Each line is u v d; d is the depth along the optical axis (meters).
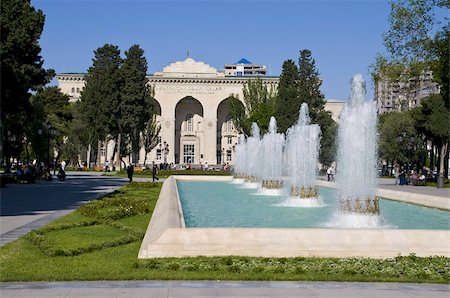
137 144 77.50
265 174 37.69
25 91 39.53
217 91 110.50
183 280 9.73
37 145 67.44
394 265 10.74
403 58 41.19
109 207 22.66
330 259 11.23
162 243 11.50
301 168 25.08
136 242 14.16
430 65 41.22
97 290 8.99
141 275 9.86
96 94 71.56
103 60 74.44
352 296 8.80
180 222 12.75
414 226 17.39
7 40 37.75
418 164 75.31
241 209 22.00
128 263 11.06
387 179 66.19
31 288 9.14
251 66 191.62
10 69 36.94
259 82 79.81
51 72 42.41
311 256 11.52
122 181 48.78
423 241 11.94
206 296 8.68
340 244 11.73
